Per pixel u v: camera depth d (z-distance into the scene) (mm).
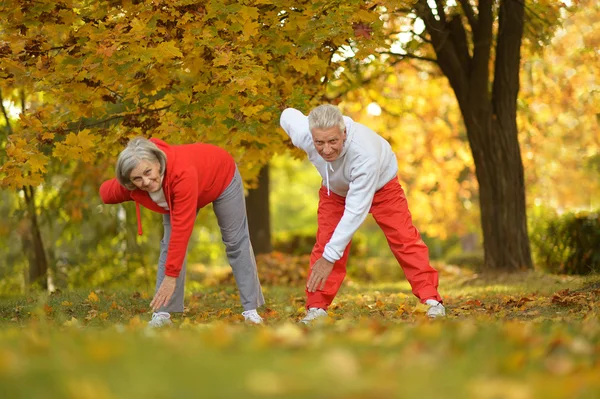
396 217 5816
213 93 7480
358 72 11219
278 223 42125
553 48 15992
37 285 14594
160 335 3732
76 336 3521
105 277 15844
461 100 11984
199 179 5328
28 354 2842
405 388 2270
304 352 2889
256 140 8305
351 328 4121
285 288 11367
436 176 19344
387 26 12711
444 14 11422
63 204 14648
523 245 11984
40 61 7344
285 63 8062
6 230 14812
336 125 5016
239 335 3584
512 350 3148
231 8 7270
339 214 5812
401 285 12922
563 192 23094
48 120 7703
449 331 3746
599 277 8062
